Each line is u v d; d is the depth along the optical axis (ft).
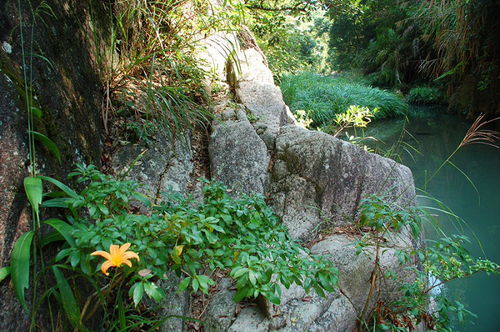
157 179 8.45
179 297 6.66
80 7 8.50
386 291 7.56
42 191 4.80
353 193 9.18
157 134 9.21
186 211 5.28
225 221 5.96
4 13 5.48
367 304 6.84
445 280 7.45
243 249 5.41
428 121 33.88
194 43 11.51
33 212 4.32
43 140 4.92
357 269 7.33
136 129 8.91
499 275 12.19
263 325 6.15
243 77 13.00
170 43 10.90
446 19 35.60
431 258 7.05
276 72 34.78
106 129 8.59
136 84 10.17
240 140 9.67
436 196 17.63
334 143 9.23
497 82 30.55
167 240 4.95
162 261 4.69
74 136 6.63
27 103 4.78
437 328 7.49
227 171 9.25
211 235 5.02
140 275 4.30
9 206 4.36
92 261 4.84
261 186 9.19
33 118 5.13
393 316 7.21
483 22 29.63
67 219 5.20
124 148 8.64
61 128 6.13
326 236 8.50
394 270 7.66
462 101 34.12
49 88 6.06
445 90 40.06
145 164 8.55
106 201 5.56
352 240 8.27
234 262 5.24
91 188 5.17
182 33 11.35
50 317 4.65
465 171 20.48
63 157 5.90
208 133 10.40
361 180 9.31
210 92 11.82
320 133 9.58
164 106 9.77
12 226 4.34
